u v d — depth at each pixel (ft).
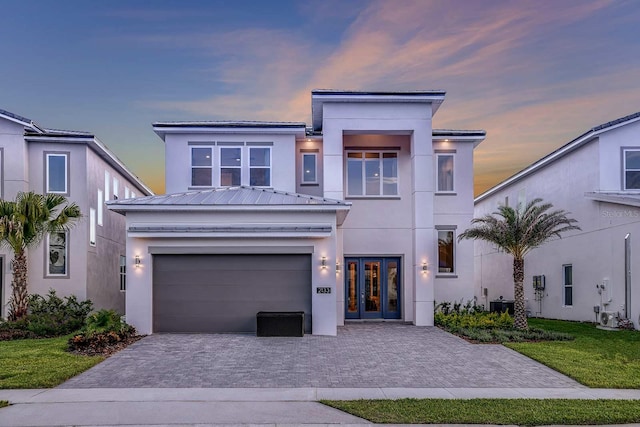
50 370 33.17
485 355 39.32
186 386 29.94
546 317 71.77
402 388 29.63
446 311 62.13
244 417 24.02
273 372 33.40
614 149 58.75
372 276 62.85
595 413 24.18
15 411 25.04
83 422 23.35
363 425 22.97
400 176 63.31
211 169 60.85
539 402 26.35
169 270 49.80
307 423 23.17
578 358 37.29
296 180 63.41
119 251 74.74
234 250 49.55
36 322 49.98
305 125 60.59
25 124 58.23
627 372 33.09
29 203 50.90
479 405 25.70
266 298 49.90
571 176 65.98
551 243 70.69
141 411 25.00
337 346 42.65
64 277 59.21
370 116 59.21
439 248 64.95
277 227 48.75
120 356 38.24
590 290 60.95
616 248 55.93
